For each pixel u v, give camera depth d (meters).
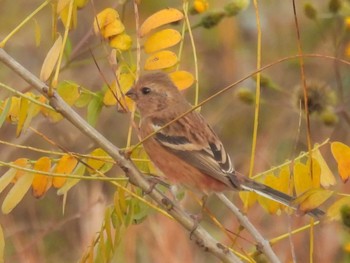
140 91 11.11
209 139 10.79
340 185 14.03
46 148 14.89
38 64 16.73
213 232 14.15
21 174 9.52
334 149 9.49
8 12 16.89
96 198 13.86
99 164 9.84
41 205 14.89
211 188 10.60
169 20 9.91
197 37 17.17
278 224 13.88
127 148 9.38
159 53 9.98
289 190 9.73
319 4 16.70
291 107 13.26
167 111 10.95
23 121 9.26
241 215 9.67
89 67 15.76
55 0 9.25
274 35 17.45
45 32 16.91
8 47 16.80
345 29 13.41
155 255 13.54
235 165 15.73
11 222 14.38
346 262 13.16
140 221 10.12
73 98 10.02
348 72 16.25
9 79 15.31
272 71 16.98
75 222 14.70
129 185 10.14
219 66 17.16
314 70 16.62
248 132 16.34
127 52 11.07
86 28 16.48
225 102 16.86
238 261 9.38
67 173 9.46
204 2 11.35
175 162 10.67
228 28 17.28
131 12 17.11
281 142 15.67
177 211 9.44
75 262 14.26
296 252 13.54
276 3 17.70
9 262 14.10
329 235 13.37
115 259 13.27
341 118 14.59
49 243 14.52
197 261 13.92
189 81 10.23
